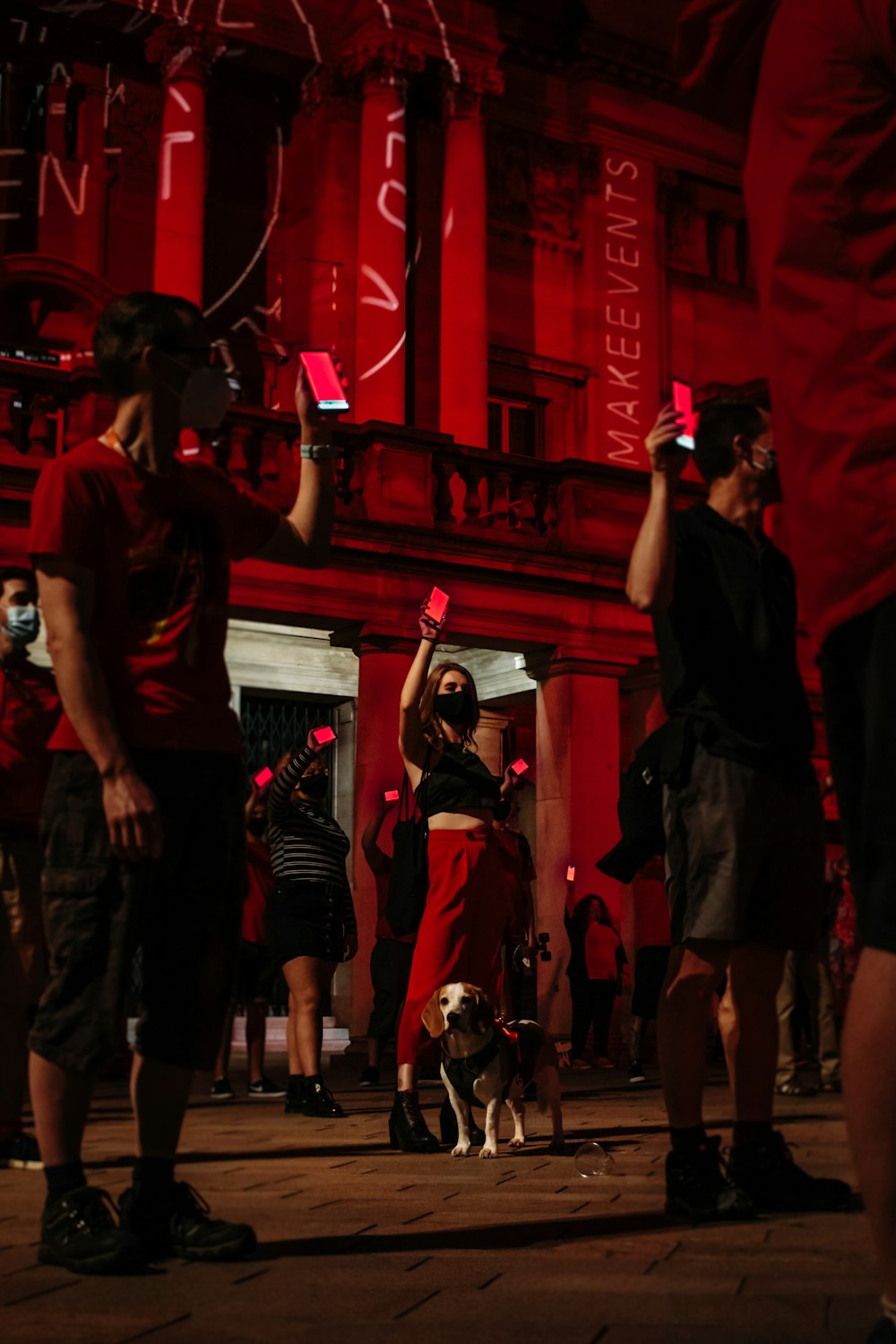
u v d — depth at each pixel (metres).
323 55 18.77
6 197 17.52
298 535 3.48
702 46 2.09
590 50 20.72
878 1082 1.78
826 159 1.92
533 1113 7.36
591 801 14.95
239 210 19.08
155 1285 2.65
